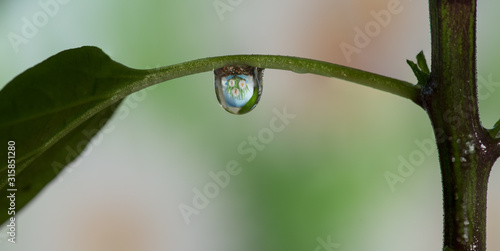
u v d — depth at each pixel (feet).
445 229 0.45
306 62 0.45
